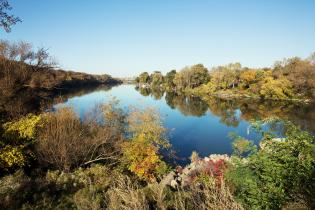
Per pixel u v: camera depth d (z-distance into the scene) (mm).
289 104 60125
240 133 31000
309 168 5375
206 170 13188
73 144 15438
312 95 66875
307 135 5996
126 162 16281
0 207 8234
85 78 107812
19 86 26047
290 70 79750
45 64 30016
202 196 6645
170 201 7648
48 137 14750
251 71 85250
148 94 89438
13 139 14602
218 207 5195
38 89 30719
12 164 12938
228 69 89188
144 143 16969
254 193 5738
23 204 8562
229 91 85000
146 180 15211
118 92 87312
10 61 26281
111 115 22031
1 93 21344
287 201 5773
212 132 32781
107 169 14641
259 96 74562
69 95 58531
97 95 63469
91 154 16953
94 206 7320
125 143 16984
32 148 14805
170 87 114188
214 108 55312
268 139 6297
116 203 5848
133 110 24750
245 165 6512
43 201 9109
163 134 25078
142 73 157125
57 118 16703
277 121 6945
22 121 15953
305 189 5539
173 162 21422
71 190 10609
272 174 5617
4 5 7711
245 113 47812
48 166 14594
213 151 25141
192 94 91375
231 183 7453
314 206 5469
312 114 45000
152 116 24391
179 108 54969
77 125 17625
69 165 14797
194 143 27766
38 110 24188
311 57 78375
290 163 5594
